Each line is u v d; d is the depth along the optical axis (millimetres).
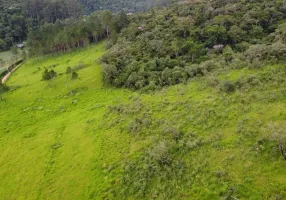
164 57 85562
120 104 68250
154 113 59312
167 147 46750
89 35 129500
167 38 94688
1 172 54844
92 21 135375
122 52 93188
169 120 55062
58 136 62844
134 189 42469
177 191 39469
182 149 46250
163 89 70312
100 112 67750
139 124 56312
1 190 50281
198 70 73562
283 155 38500
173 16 111438
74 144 58031
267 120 46562
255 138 43438
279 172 36719
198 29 93625
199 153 44469
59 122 68562
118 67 86125
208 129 49406
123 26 123500
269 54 68125
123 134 55531
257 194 34688
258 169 38125
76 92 82750
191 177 40656
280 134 40938
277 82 57156
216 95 59000
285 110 47688
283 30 78812
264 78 59906
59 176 50188
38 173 52375
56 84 89562
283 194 33750
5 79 106375
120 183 44156
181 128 51656
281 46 68250
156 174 43250
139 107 63188
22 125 70562
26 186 49906
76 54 118500
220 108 53906
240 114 50469
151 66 80188
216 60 76500
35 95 86188
